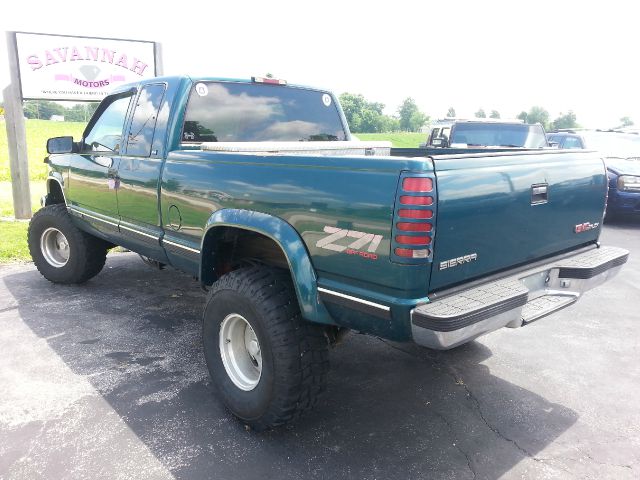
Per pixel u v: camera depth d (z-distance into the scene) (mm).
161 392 3592
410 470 2838
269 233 2953
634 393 3703
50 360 4023
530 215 3049
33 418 3244
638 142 11977
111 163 4406
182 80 3934
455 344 2461
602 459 2957
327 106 4902
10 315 4926
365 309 2617
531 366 4098
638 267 7047
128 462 2857
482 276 2889
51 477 2727
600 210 3709
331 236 2697
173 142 3873
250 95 4332
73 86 9297
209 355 3340
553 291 3340
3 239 7645
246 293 2975
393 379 3861
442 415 3389
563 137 12734
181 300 5418
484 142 10281
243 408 3113
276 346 2863
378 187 2488
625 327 4922
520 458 2961
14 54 8820
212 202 3387
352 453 2977
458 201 2547
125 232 4430
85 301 5336
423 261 2445
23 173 9164
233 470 2812
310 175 2779
